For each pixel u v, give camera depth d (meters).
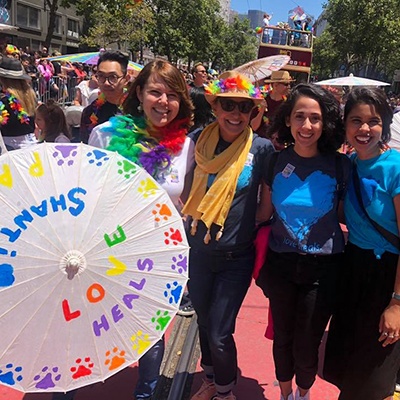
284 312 2.78
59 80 15.41
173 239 2.30
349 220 2.57
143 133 2.78
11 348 2.09
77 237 2.13
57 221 2.11
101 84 4.08
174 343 3.88
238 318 4.41
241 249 2.80
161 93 2.69
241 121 2.69
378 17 31.69
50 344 2.13
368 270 2.49
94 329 2.18
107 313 2.19
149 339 2.25
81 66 19.14
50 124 4.68
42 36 30.92
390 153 2.42
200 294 2.92
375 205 2.41
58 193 2.13
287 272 2.67
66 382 2.15
